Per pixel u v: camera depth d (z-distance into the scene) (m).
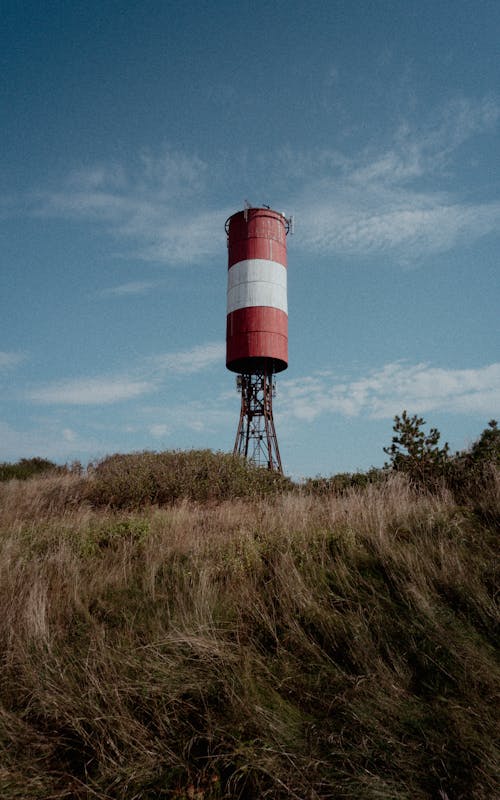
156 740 2.61
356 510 6.58
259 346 22.36
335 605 4.18
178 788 2.40
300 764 2.43
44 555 5.64
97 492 11.40
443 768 2.39
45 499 11.37
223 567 5.06
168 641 3.43
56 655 3.43
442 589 4.27
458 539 5.18
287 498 9.09
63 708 2.82
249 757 2.43
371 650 3.40
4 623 3.79
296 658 3.44
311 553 5.20
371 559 5.00
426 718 2.73
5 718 2.78
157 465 12.34
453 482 8.24
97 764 2.58
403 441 9.31
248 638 3.70
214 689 3.01
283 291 23.61
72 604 4.36
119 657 3.35
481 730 2.62
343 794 2.24
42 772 2.46
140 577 5.07
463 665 3.15
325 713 2.88
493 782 2.24
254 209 24.02
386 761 2.43
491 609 3.81
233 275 23.78
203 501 11.06
